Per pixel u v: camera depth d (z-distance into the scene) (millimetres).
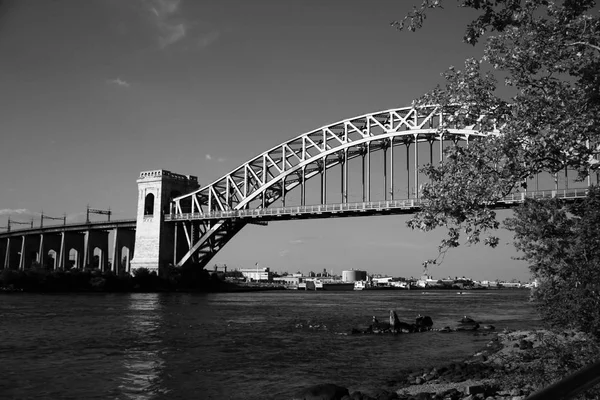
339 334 50719
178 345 40750
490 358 33281
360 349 40906
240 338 45906
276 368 32156
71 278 123062
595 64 12422
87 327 50438
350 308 91500
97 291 124625
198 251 140875
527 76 13062
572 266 15297
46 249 176375
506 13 13000
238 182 139125
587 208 15562
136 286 130250
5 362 32344
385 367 33031
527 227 16078
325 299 132000
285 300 119312
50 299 92438
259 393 25672
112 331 48000
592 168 12602
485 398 22516
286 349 40000
